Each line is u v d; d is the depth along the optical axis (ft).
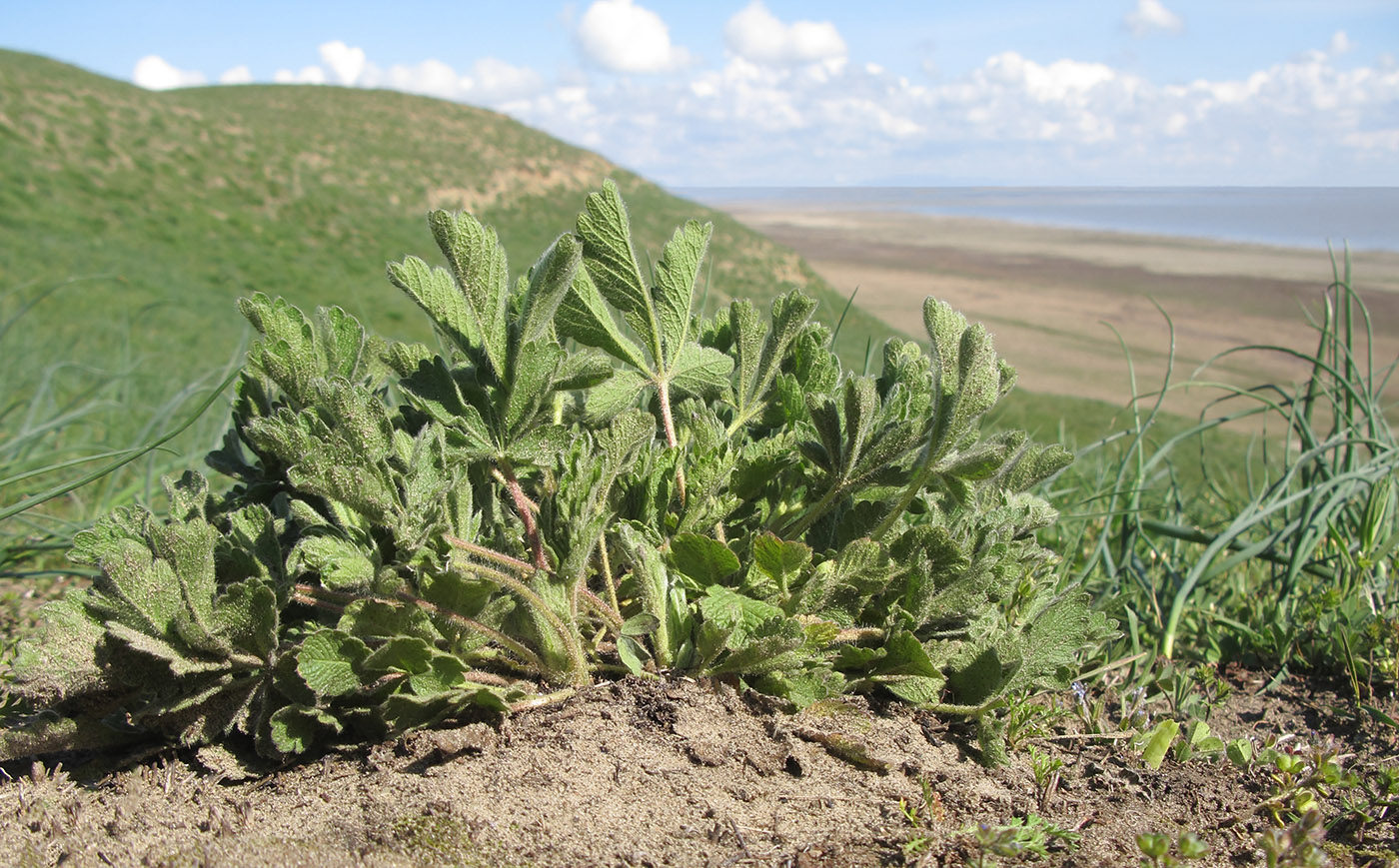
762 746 4.58
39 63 119.55
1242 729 6.31
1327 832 4.79
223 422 13.88
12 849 4.00
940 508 5.75
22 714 5.07
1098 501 10.47
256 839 4.00
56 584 8.63
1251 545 7.86
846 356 23.94
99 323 47.37
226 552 4.70
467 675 4.62
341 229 104.01
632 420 4.65
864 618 5.31
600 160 168.55
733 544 5.39
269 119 150.51
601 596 5.34
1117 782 4.99
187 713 4.43
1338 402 9.14
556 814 4.10
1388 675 6.70
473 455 4.57
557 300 4.51
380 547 4.54
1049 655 5.13
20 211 80.38
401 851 3.92
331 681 4.19
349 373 5.16
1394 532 8.71
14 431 12.87
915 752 4.83
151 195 94.89
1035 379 82.02
